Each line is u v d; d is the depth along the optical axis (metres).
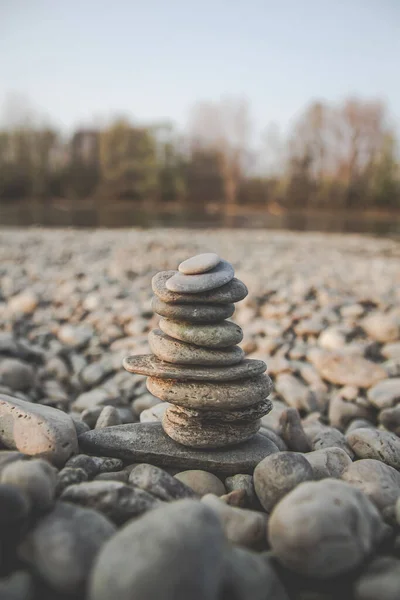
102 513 0.42
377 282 2.00
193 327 0.55
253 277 1.94
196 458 0.54
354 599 0.36
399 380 0.88
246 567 0.36
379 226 6.16
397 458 0.60
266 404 0.56
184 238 3.70
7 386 0.86
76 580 0.34
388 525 0.43
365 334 1.25
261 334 1.26
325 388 0.94
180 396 0.54
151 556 0.31
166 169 10.37
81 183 10.47
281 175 10.27
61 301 1.54
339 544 0.37
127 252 2.76
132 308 1.41
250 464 0.54
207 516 0.35
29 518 0.38
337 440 0.64
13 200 10.17
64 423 0.54
